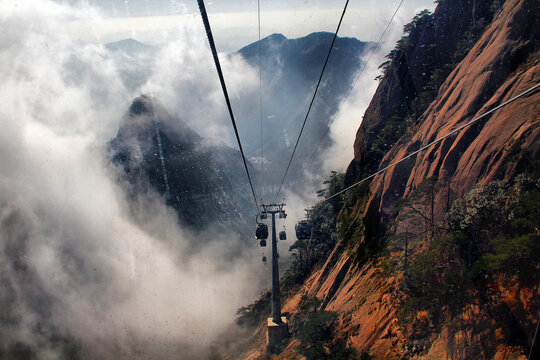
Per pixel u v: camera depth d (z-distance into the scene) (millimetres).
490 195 12875
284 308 40406
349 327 18453
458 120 19297
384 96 40594
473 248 12414
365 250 24062
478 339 10734
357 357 15492
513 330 10023
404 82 38938
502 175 13461
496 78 19078
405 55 40125
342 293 23375
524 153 12844
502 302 10578
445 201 16172
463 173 15953
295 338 28406
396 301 15758
